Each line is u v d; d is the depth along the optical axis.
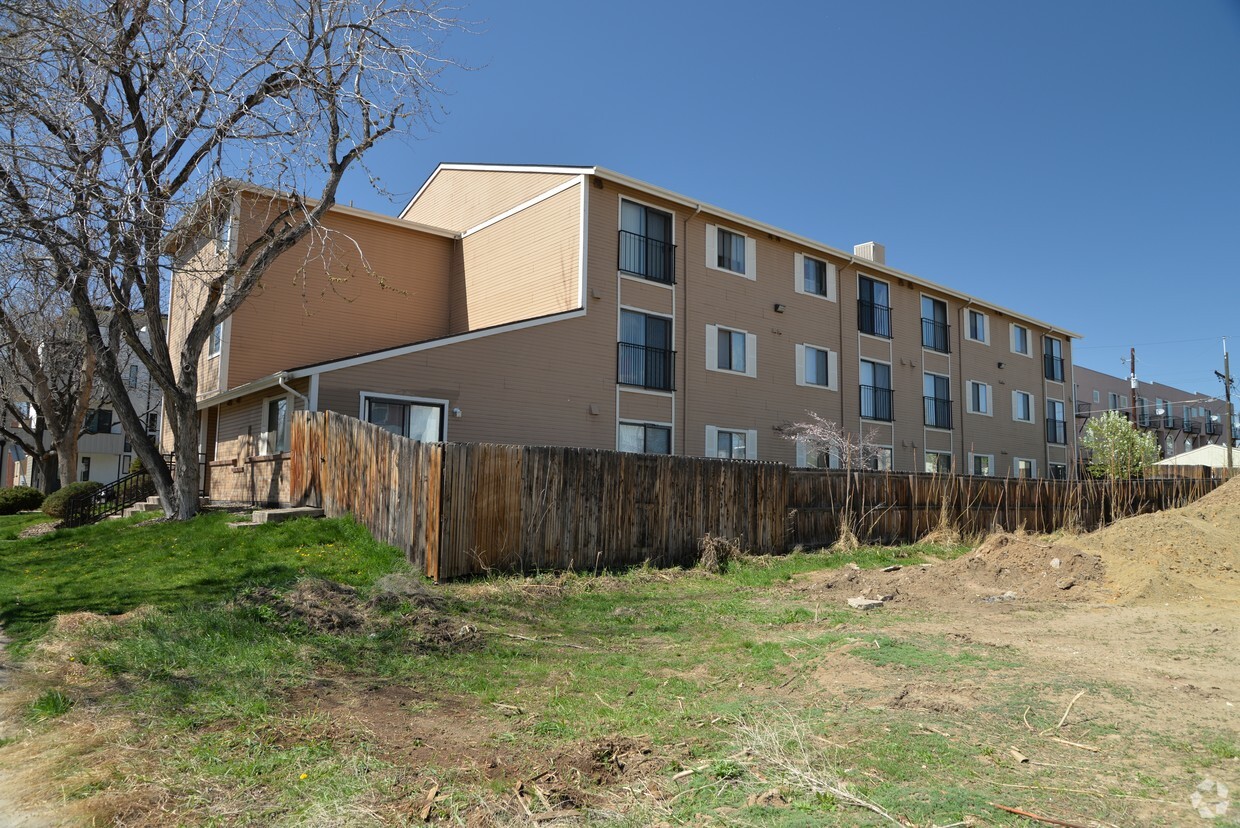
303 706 4.94
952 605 8.94
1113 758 3.82
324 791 3.62
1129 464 27.88
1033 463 31.12
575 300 17.75
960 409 27.80
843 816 3.24
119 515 16.25
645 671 5.94
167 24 10.54
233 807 3.49
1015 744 4.04
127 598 7.96
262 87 11.92
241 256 12.86
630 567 11.14
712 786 3.62
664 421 19.08
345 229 18.91
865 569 12.28
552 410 16.98
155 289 12.07
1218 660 5.80
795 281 22.75
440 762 4.02
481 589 9.03
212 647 6.07
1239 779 3.54
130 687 5.21
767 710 4.74
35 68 9.23
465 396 15.62
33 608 7.82
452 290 21.16
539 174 19.02
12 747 4.21
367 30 12.46
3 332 13.77
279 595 7.29
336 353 18.33
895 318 25.70
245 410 16.95
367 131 12.91
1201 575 10.02
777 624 7.70
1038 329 32.41
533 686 5.56
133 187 9.32
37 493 24.22
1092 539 11.82
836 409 23.39
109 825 3.31
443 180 22.30
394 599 7.66
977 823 3.16
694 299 20.05
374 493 10.80
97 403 31.11
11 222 8.18
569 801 3.54
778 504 13.65
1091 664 5.65
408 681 5.62
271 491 14.47
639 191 18.95
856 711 4.64
